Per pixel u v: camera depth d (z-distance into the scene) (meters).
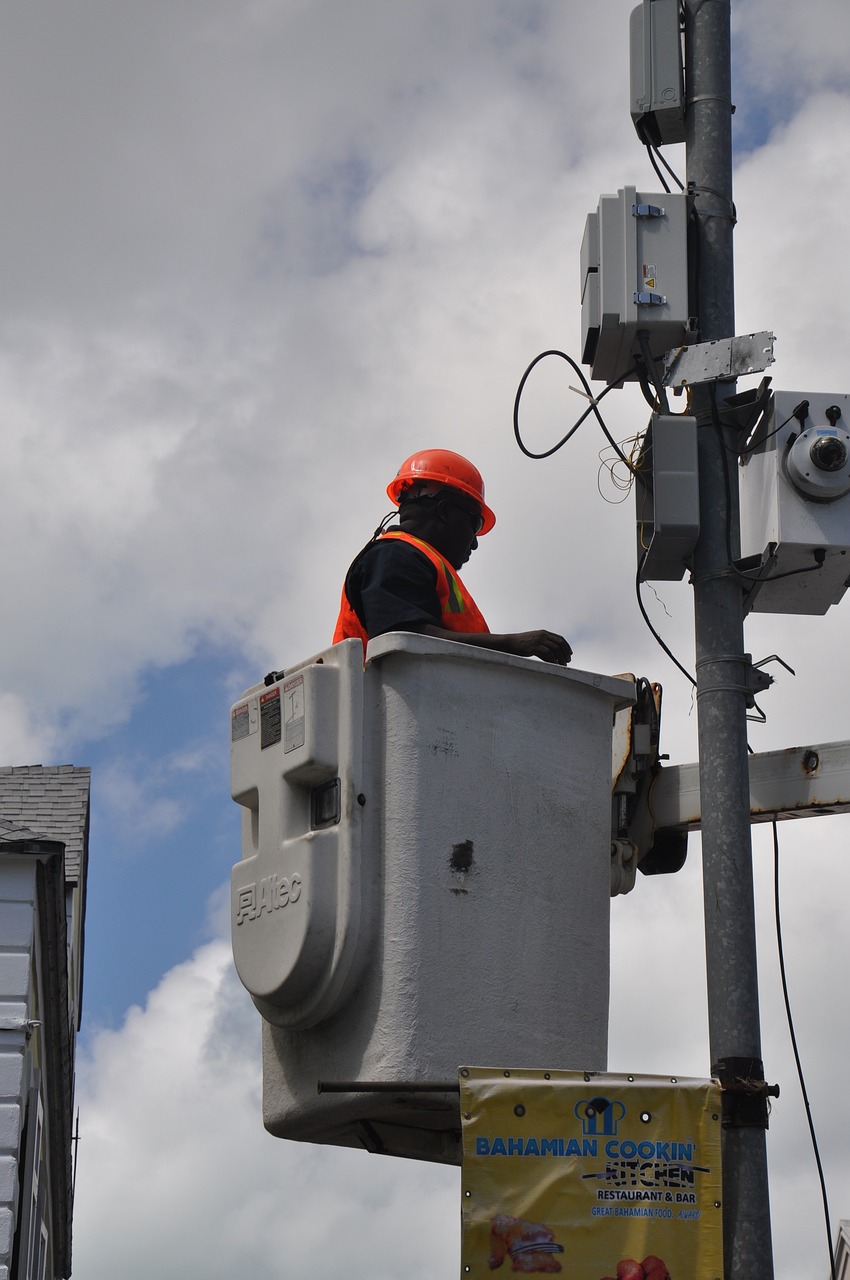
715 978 5.94
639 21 7.14
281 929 6.14
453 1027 5.91
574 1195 5.46
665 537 6.43
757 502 6.56
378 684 6.23
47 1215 15.65
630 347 6.85
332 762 6.16
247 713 6.58
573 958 6.22
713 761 6.21
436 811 6.08
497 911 6.10
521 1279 5.36
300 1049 6.31
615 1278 5.38
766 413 6.61
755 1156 5.66
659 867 7.07
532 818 6.27
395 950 5.93
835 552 6.43
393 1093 5.84
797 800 6.58
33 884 11.45
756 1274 5.51
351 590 6.79
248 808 6.62
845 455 6.37
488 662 6.30
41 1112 13.10
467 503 7.25
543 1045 6.05
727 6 7.04
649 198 6.82
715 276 6.77
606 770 6.58
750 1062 5.80
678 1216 5.47
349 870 6.00
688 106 6.99
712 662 6.34
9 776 17.14
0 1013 11.20
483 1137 5.49
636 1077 5.62
